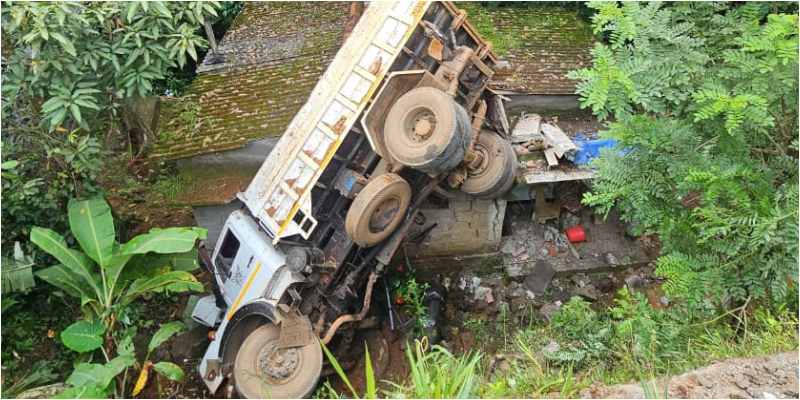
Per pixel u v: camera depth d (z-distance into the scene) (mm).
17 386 5555
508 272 7461
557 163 6797
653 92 3885
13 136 5797
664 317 4676
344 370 6562
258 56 8820
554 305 7020
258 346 5859
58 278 5551
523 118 7508
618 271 7426
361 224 5414
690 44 3865
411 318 6977
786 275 3736
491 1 9195
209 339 7047
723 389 3582
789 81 3430
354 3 7922
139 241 5312
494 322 7027
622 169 4359
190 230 5414
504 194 6988
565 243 7742
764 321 4098
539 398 3854
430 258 7723
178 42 5410
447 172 5973
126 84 5445
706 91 3445
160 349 6887
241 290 6121
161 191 7406
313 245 5988
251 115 7602
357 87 5676
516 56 8055
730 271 4020
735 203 3740
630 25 3775
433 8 5863
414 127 5438
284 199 5867
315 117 5906
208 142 7332
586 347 5047
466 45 6305
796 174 3893
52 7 4641
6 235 5973
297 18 9664
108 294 5578
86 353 5730
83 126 5426
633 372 4234
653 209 4309
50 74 5176
